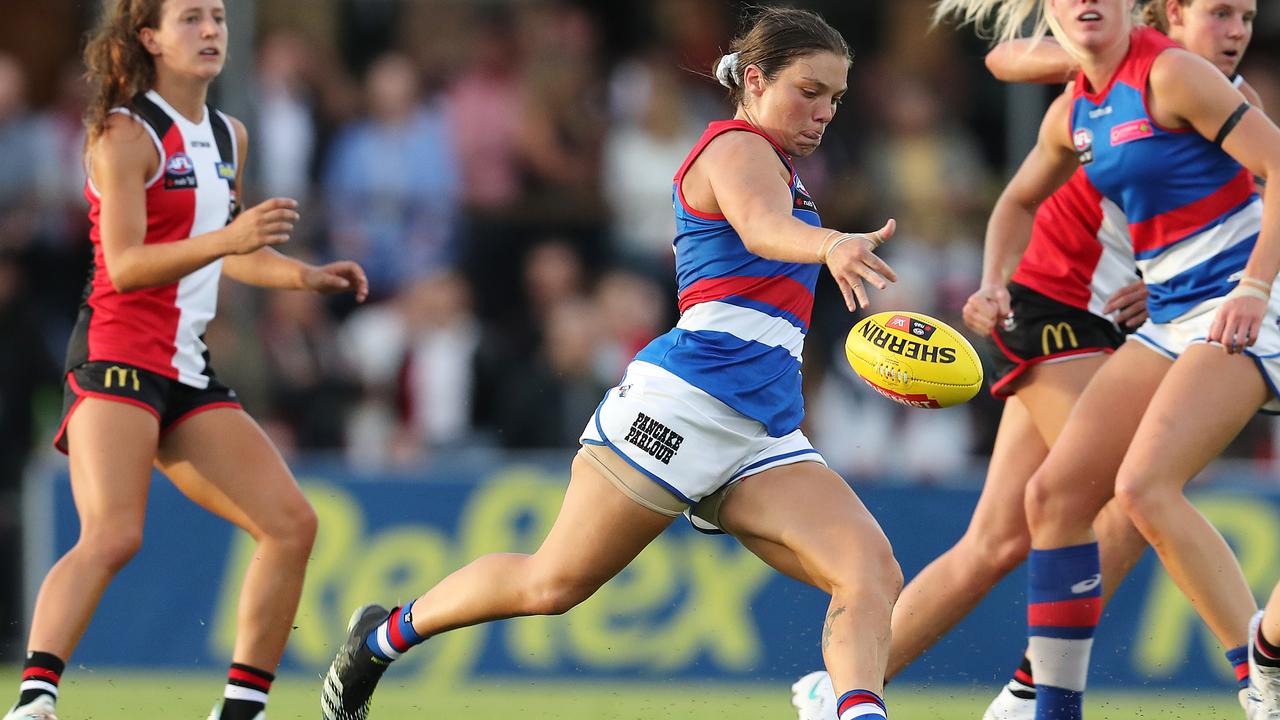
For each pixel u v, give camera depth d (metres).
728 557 30.88
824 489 15.67
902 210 40.94
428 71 44.03
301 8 44.69
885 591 15.14
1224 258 17.72
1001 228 19.67
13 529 34.34
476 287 40.12
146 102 18.42
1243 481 31.17
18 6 45.38
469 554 31.25
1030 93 38.31
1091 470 17.84
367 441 37.19
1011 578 30.91
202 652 31.11
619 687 30.34
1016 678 19.83
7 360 35.44
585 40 45.12
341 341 37.97
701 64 45.16
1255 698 17.16
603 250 40.88
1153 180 17.72
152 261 17.61
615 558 16.05
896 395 16.02
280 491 18.58
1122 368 18.14
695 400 15.63
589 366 38.03
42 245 38.25
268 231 17.31
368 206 39.44
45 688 17.30
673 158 42.50
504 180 41.97
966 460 37.66
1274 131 16.84
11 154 39.25
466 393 38.00
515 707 26.56
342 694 18.08
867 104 43.38
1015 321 19.69
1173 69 17.17
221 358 35.62
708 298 15.85
